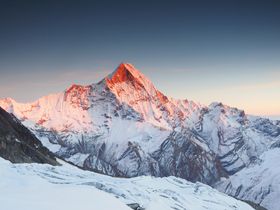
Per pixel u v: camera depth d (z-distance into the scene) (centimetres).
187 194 12344
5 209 3716
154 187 12081
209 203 11562
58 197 4422
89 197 4566
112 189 7688
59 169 10406
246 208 13500
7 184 5762
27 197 4291
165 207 6456
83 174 10925
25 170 8594
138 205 6016
